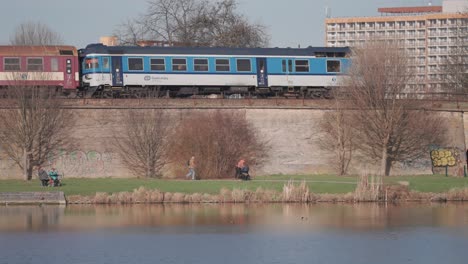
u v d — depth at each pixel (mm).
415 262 135000
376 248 143875
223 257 137750
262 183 198250
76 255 138875
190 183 198625
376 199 186625
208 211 174500
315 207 180125
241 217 168375
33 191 183250
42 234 153375
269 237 151750
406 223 163125
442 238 150875
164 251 141625
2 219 165625
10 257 137500
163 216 169000
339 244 146125
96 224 161625
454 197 189125
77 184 196375
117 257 137875
